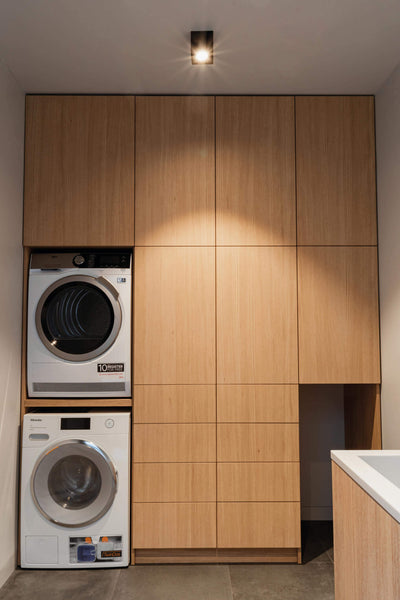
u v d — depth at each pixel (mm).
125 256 2463
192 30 1983
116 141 2502
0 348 2189
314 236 2494
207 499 2400
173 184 2494
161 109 2520
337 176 2514
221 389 2438
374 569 1309
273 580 2238
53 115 2510
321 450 2938
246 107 2525
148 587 2172
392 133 2307
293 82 2416
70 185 2484
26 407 2492
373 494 1298
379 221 2482
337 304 2477
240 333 2457
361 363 2463
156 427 2420
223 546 2387
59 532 2340
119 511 2355
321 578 2254
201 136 2510
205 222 2484
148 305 2457
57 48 2113
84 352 2430
